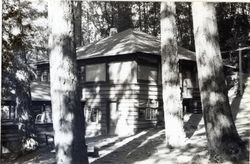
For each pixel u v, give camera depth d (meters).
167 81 13.33
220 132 9.38
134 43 21.22
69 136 7.78
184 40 38.69
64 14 7.89
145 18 45.06
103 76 21.44
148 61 20.81
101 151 13.86
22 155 14.20
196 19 9.89
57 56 7.85
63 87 7.83
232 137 9.34
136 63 20.11
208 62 9.65
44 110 21.03
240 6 31.00
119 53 20.12
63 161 7.73
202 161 9.72
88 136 20.64
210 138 9.55
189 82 23.38
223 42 30.34
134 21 45.34
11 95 16.02
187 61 22.95
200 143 12.67
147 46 21.39
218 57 9.72
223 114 9.45
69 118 7.81
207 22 9.76
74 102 7.91
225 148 9.23
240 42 28.95
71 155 7.74
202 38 9.75
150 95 20.86
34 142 14.83
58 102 7.83
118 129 20.55
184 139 12.98
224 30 30.53
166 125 13.22
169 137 13.02
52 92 7.94
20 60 14.88
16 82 14.83
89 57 21.47
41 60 24.97
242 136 12.03
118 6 43.88
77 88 8.03
